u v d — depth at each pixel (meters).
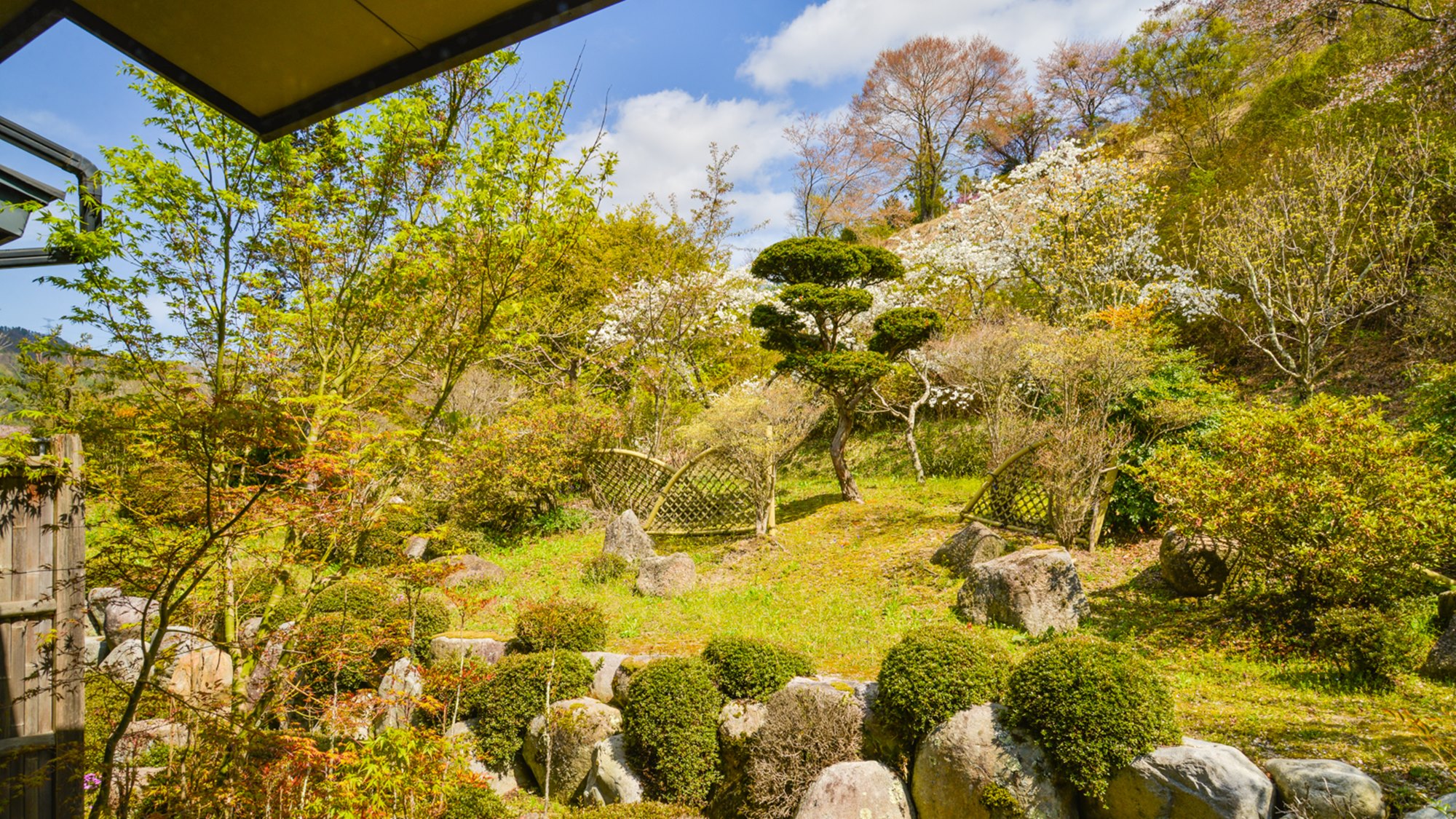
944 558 9.72
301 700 5.76
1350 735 4.84
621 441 14.67
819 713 5.42
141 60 2.48
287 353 6.02
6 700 3.40
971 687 4.97
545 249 5.84
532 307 12.77
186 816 3.78
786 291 12.27
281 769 3.93
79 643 3.56
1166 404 9.98
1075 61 34.06
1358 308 12.77
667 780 5.69
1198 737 5.09
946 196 37.06
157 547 3.72
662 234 17.66
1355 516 6.42
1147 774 4.21
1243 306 13.47
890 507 12.46
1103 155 16.73
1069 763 4.45
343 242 5.94
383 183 6.02
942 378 15.12
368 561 5.58
